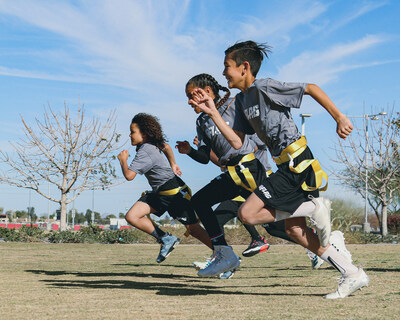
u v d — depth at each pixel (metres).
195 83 4.59
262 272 5.68
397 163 27.50
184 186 5.05
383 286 3.92
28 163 21.55
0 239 17.31
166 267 6.57
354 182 28.86
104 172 22.16
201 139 4.72
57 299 3.33
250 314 2.71
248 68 3.59
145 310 2.86
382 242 19.58
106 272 5.71
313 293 3.66
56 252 10.20
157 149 4.99
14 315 2.69
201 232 5.09
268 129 3.41
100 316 2.66
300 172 3.21
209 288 4.05
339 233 3.68
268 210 3.25
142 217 5.02
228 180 4.36
